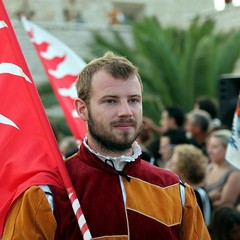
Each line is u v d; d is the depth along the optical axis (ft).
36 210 12.14
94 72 12.64
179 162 23.70
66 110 21.16
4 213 12.54
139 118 12.63
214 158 27.53
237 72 81.82
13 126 13.26
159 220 12.57
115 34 77.82
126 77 12.51
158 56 72.54
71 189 12.34
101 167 12.67
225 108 33.09
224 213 21.20
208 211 22.76
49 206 12.25
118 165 12.75
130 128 12.49
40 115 13.24
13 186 12.91
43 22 98.78
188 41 73.92
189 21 97.50
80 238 12.25
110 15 104.06
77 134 20.38
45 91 72.43
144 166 13.14
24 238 12.09
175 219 12.82
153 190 12.85
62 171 12.61
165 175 13.19
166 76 72.54
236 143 16.14
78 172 12.75
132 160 12.77
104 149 12.68
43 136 13.19
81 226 11.99
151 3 111.65
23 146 13.16
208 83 72.69
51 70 22.43
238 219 21.07
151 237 12.46
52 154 12.94
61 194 12.44
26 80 13.44
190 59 73.10
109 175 12.66
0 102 13.39
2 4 13.80
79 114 12.93
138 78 12.76
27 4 101.24
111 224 12.32
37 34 22.98
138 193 12.71
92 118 12.59
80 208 12.14
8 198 12.82
